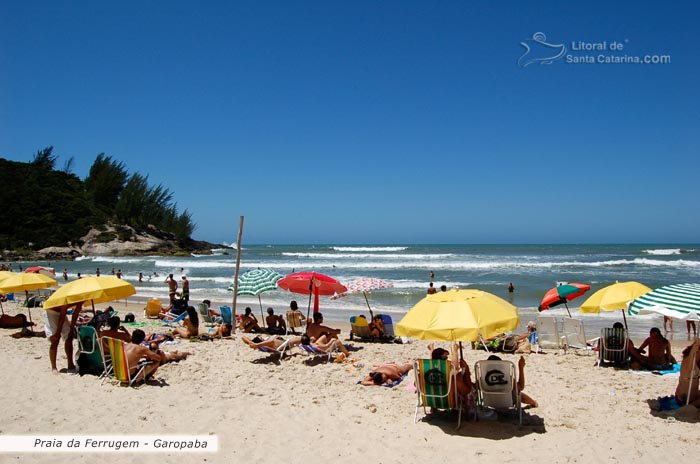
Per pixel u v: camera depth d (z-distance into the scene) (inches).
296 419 245.9
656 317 647.1
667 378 324.5
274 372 338.6
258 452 206.5
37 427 232.1
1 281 410.0
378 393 291.1
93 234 3085.6
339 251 3725.4
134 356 308.7
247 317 524.1
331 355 386.3
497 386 239.5
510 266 1726.1
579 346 428.5
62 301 309.4
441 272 1497.3
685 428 231.0
